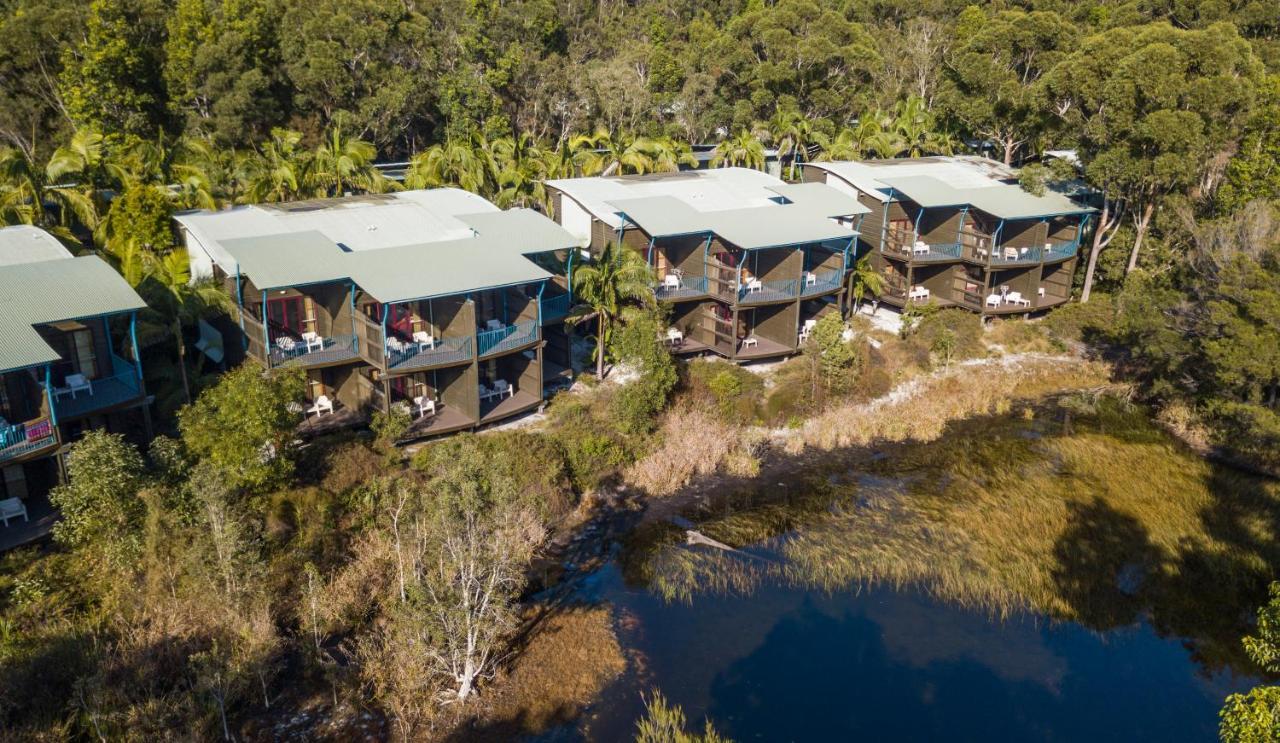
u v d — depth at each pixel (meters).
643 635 24.48
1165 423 38.19
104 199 40.69
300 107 67.44
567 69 73.69
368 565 25.34
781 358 41.78
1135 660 23.92
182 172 40.44
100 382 27.47
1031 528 29.67
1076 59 45.34
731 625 25.02
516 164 48.84
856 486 32.72
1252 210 38.84
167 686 20.92
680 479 32.59
